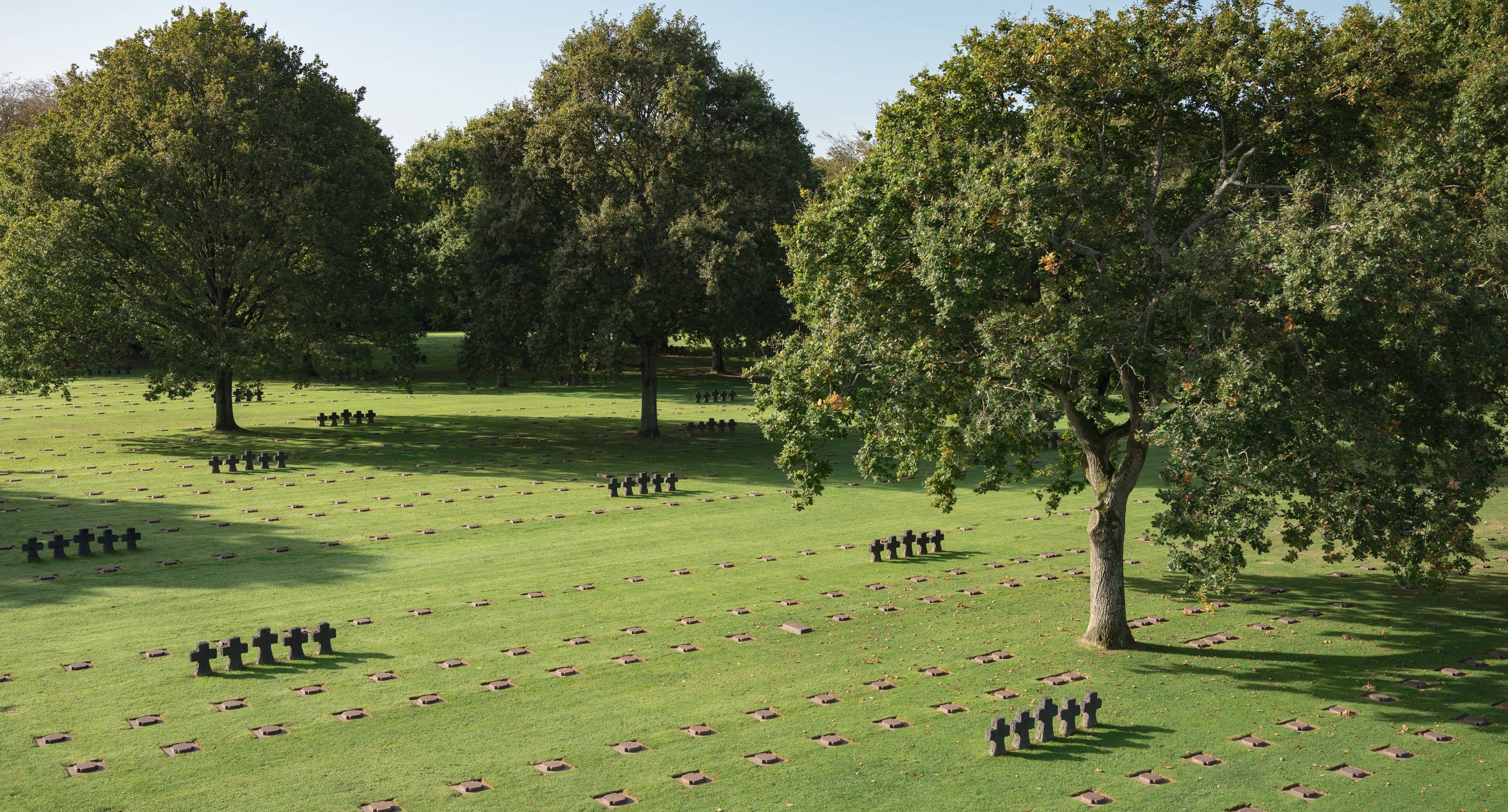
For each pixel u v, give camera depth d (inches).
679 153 1679.4
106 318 1600.6
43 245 1549.0
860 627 756.6
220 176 1737.2
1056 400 730.2
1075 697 604.7
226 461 1470.2
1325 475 596.7
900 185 668.7
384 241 1946.4
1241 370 542.9
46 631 721.6
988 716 584.4
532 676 645.3
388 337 1900.8
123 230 1646.2
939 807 467.5
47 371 1595.7
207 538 1023.0
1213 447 565.0
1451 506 594.6
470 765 510.6
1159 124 681.0
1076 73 654.5
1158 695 619.2
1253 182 709.3
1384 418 580.7
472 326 1819.6
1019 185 595.8
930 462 1581.0
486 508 1192.8
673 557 968.9
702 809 463.2
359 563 932.0
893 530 1095.0
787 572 915.4
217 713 576.7
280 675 641.0
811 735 553.9
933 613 791.7
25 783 483.5
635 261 1686.8
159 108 1642.5
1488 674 653.3
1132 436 707.4
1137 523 1136.2
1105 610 712.4
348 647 699.4
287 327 1782.7
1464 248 620.1
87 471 1403.8
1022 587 869.2
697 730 556.4
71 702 590.2
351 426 1942.7
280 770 502.3
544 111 1817.2
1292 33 640.4
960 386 703.7
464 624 753.0
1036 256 665.0
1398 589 864.3
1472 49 981.2
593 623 760.3
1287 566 943.7
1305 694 619.8
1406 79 658.8
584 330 1663.4
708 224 1635.1
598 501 1242.0
